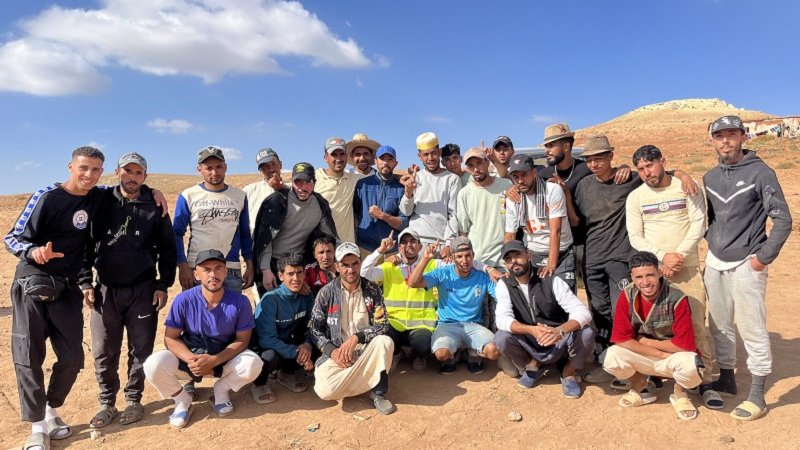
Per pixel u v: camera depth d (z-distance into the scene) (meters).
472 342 5.46
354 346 4.87
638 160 4.92
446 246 5.64
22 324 4.28
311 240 5.95
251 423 4.68
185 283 5.30
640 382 4.79
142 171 4.61
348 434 4.46
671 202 4.91
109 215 4.61
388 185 6.47
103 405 4.81
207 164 5.28
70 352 4.48
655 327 4.61
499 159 6.43
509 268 5.12
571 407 4.83
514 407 4.86
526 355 5.25
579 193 5.61
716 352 4.86
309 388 5.38
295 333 5.41
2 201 24.75
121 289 4.68
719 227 4.68
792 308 7.71
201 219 5.32
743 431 4.30
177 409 4.73
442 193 6.39
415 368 5.80
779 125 44.81
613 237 5.43
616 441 4.24
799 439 4.12
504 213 6.05
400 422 4.64
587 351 4.94
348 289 5.10
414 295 5.76
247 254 5.74
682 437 4.25
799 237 12.66
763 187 4.36
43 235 4.32
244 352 4.86
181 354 4.67
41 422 4.40
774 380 5.21
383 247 5.67
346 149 6.59
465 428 4.51
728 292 4.67
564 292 5.07
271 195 5.78
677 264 4.76
